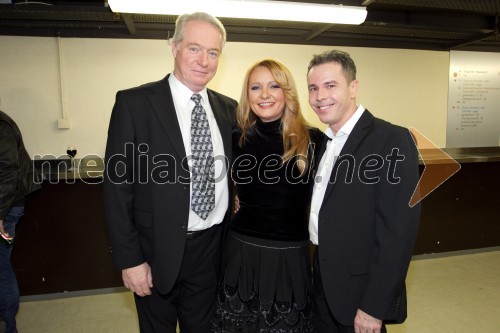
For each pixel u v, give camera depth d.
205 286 1.52
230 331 1.39
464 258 3.28
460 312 2.41
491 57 3.64
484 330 2.21
